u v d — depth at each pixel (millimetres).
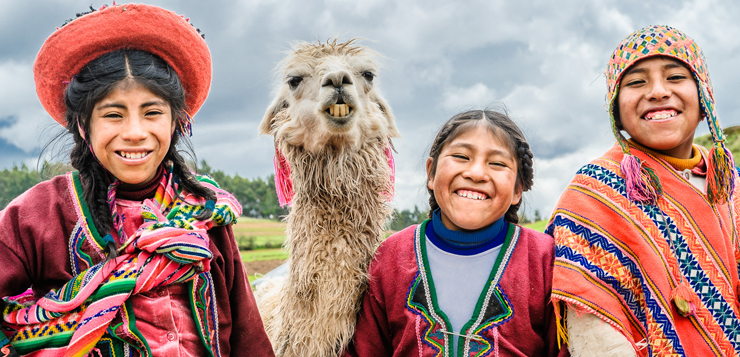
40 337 2027
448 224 2832
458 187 2701
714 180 2580
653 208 2572
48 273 2145
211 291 2414
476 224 2678
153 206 2266
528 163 2910
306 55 3232
